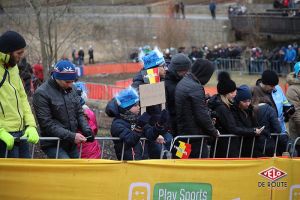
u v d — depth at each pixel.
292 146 10.34
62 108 8.16
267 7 62.91
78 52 54.00
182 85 9.23
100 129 19.98
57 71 8.05
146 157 9.36
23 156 8.02
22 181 7.41
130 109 8.67
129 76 49.75
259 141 9.91
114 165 7.85
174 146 9.45
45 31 20.94
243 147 9.88
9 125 7.68
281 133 10.21
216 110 9.62
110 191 7.85
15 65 7.81
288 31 53.22
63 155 8.16
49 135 8.16
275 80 10.43
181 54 10.02
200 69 9.33
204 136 9.23
